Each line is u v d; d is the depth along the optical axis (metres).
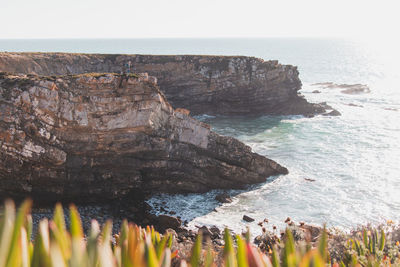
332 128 51.19
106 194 26.80
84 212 24.73
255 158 31.53
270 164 32.47
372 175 32.78
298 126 53.09
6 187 23.16
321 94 82.75
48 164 23.94
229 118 59.50
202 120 57.56
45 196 24.62
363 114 60.00
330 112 60.72
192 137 29.30
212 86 59.44
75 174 25.38
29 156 23.06
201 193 30.22
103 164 26.28
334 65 174.25
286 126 53.28
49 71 51.03
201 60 59.28
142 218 24.81
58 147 24.12
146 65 58.56
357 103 70.31
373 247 7.09
